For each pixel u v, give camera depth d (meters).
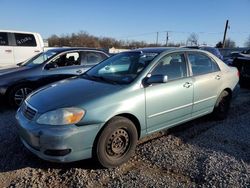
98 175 3.70
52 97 3.88
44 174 3.72
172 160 4.14
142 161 4.11
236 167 3.94
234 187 3.46
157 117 4.39
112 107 3.79
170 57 4.80
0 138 4.80
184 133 5.25
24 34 13.16
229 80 5.94
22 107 4.13
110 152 3.84
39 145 3.53
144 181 3.57
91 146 3.66
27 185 3.45
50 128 3.48
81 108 3.60
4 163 3.97
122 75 4.45
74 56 7.50
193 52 5.25
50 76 7.02
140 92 4.13
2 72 7.01
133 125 4.01
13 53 12.87
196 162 4.09
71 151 3.53
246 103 7.75
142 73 4.30
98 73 4.84
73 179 3.59
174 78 4.72
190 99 4.93
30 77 6.85
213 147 4.63
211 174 3.74
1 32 12.65
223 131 5.38
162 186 3.47
